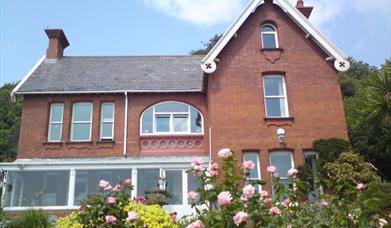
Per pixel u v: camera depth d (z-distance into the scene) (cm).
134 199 1209
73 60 2644
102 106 2328
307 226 588
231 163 645
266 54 2138
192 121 2291
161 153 2203
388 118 2061
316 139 1978
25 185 2089
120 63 2633
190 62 2655
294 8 2189
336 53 2109
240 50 2144
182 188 2022
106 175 2158
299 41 2167
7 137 4253
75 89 2308
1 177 1962
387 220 619
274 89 2109
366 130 2886
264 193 624
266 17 2217
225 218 535
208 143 2203
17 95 2328
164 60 2689
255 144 1977
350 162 1784
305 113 2031
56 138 2255
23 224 1196
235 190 597
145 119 2295
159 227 1070
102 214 773
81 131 2281
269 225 550
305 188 678
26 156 2178
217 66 2109
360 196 631
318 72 2108
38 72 2461
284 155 1978
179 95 2328
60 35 2675
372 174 1712
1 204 1555
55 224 1222
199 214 621
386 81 2047
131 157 2181
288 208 620
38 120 2253
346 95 4797
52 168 2019
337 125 2011
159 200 1805
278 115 2056
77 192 2123
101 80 2411
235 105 2042
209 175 700
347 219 596
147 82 2392
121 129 2258
